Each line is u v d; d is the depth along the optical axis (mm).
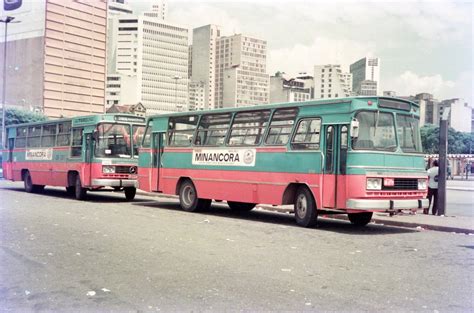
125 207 17531
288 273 7523
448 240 11219
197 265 8008
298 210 13383
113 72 135375
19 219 13555
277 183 13812
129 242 10086
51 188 28875
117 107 95312
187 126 17125
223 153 15617
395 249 9844
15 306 5871
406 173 12570
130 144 20109
